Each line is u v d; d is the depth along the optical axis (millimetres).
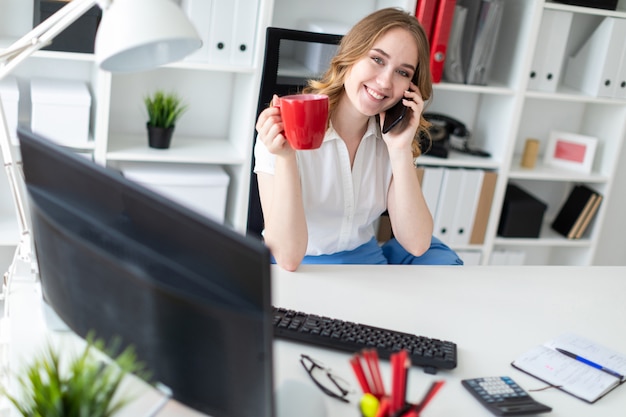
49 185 1214
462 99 3586
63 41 2707
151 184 2916
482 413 1325
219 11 2809
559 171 3617
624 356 1596
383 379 1381
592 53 3510
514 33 3344
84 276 1166
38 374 974
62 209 1184
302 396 1250
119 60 1354
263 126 1776
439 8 3078
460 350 1549
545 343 1610
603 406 1408
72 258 1175
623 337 1719
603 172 3680
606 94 3486
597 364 1534
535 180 3887
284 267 1844
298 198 1838
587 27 3641
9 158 1580
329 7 3234
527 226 3574
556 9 3297
